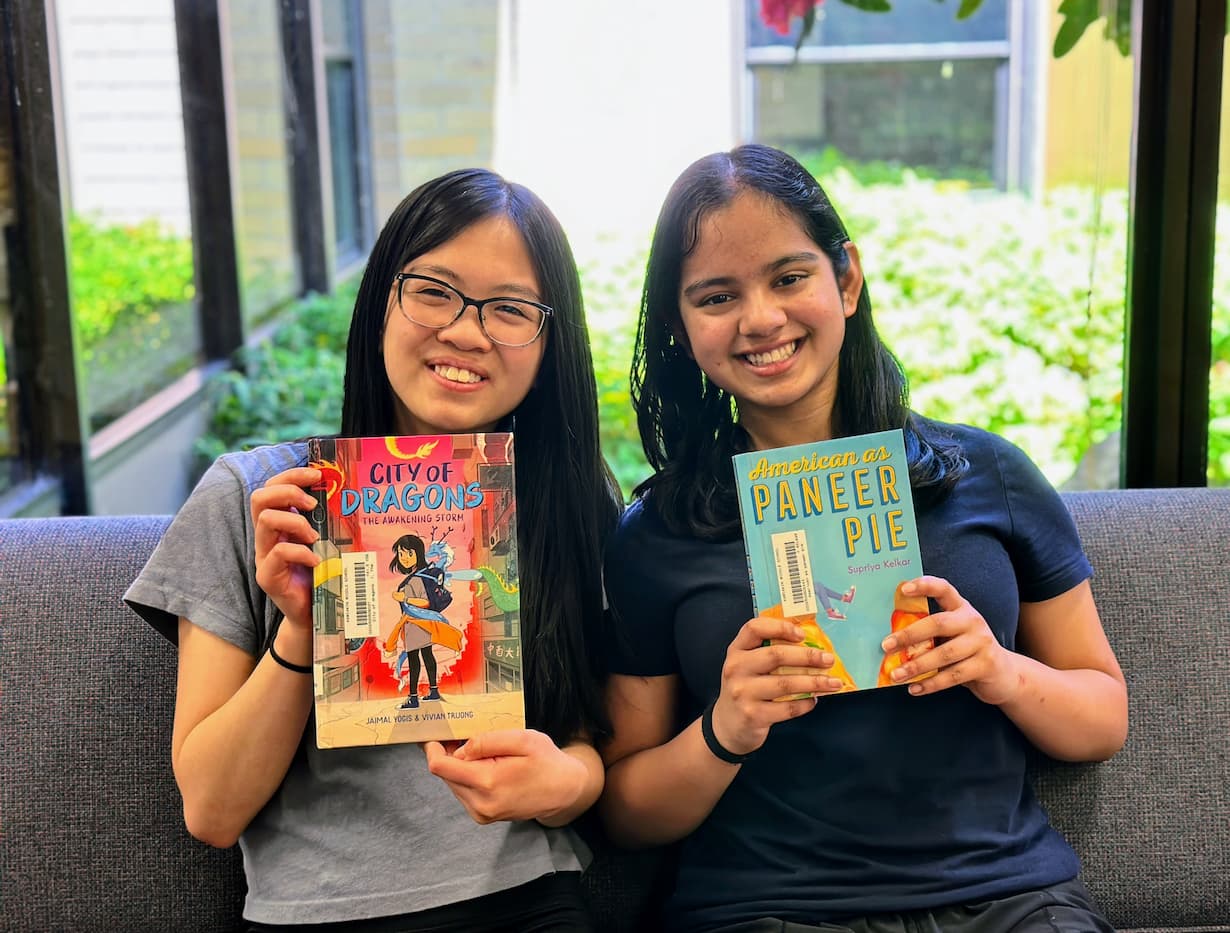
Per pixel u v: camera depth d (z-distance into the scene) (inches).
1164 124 53.0
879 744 38.7
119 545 46.8
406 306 38.6
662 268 40.4
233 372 131.2
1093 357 65.2
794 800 39.4
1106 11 59.5
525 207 39.8
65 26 93.3
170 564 39.0
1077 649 41.9
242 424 124.9
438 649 35.8
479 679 35.9
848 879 38.1
